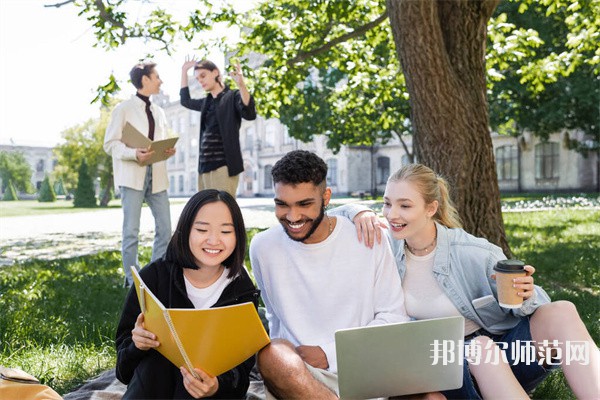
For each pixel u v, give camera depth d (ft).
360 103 49.26
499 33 26.27
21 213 63.87
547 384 9.61
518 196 83.76
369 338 6.37
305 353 7.69
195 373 6.36
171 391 7.03
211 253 7.13
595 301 16.44
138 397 6.82
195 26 24.91
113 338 12.87
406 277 8.30
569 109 57.67
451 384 6.70
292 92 30.55
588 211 44.88
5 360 11.25
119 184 17.25
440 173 16.79
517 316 7.73
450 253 8.03
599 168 85.20
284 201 7.41
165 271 7.48
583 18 27.86
